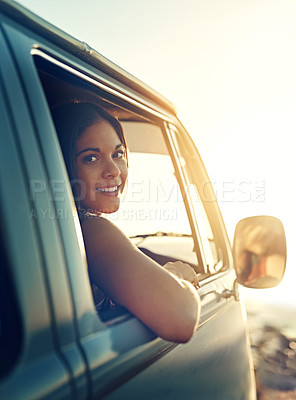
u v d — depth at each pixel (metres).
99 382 0.89
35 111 0.98
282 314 7.51
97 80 1.46
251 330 6.65
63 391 0.79
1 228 0.78
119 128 1.54
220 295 1.86
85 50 1.39
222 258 2.31
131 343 1.06
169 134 2.10
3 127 0.86
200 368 1.44
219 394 1.57
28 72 1.01
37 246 0.85
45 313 0.82
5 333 0.77
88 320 0.95
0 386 0.70
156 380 1.14
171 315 1.13
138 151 2.08
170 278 1.18
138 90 1.83
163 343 1.22
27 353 0.76
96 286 1.31
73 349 0.87
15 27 1.07
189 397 1.30
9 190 0.82
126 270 1.13
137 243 1.88
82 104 1.43
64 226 0.95
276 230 1.78
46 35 1.20
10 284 0.77
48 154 0.97
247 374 2.02
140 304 1.12
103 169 1.45
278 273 1.75
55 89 1.42
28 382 0.74
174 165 2.07
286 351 5.50
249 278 1.75
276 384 4.47
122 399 0.96
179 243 2.02
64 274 0.90
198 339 1.49
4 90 0.90
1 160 0.83
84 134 1.41
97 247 1.17
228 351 1.77
